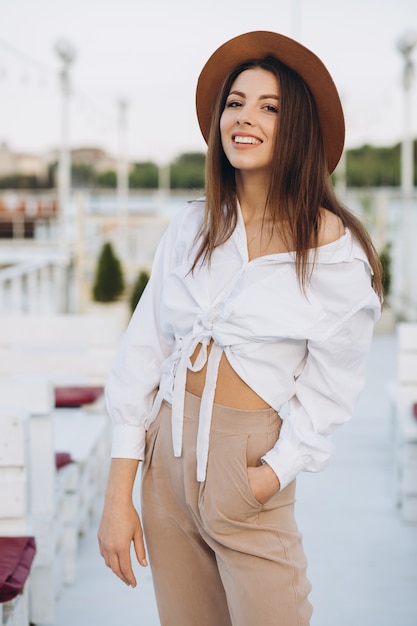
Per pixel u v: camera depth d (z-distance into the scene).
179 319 1.93
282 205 1.88
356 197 12.30
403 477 4.20
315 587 3.47
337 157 2.01
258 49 1.97
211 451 1.84
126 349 2.02
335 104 1.92
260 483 1.82
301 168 1.89
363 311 1.85
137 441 1.98
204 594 1.97
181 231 2.02
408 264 11.10
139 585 3.49
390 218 12.29
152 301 2.04
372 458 5.29
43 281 9.68
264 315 1.82
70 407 4.74
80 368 4.89
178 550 1.96
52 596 3.09
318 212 1.88
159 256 2.06
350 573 3.61
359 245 1.87
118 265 10.42
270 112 1.91
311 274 1.83
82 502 3.96
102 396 4.75
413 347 4.62
